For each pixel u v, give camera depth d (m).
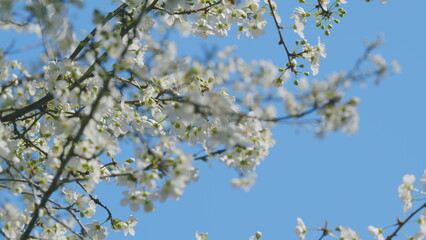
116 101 6.25
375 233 5.03
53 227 5.68
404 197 5.03
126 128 6.16
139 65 5.45
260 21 6.54
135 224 6.05
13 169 4.98
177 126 5.61
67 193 5.82
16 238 5.34
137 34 5.97
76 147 4.62
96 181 4.65
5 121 5.82
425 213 5.07
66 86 5.71
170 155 4.46
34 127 6.49
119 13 6.20
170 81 5.57
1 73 5.49
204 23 6.73
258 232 5.69
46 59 5.41
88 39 5.77
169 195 4.45
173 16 6.55
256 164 4.78
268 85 4.89
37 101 5.93
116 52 4.96
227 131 4.53
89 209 5.97
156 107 6.21
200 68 5.00
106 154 5.86
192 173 4.51
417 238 4.99
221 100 4.50
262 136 4.80
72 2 4.78
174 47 5.13
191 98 4.73
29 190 5.20
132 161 5.87
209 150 4.57
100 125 6.07
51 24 4.82
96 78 5.62
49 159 4.92
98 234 5.90
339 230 5.01
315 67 6.29
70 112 6.08
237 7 6.56
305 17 6.46
